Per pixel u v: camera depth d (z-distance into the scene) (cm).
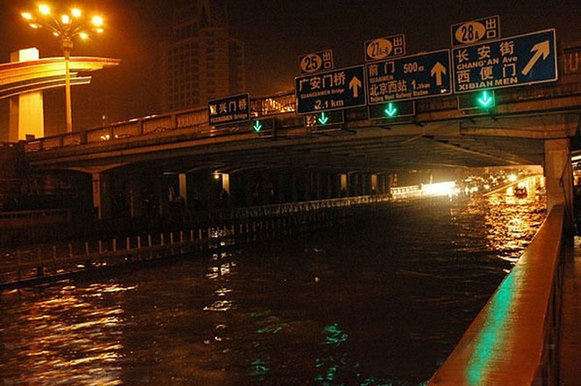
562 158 2136
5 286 2152
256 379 1081
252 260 2805
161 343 1358
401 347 1256
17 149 4672
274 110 2925
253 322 1538
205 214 5059
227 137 3133
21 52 6272
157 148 3541
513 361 251
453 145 3145
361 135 2758
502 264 2416
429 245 3189
